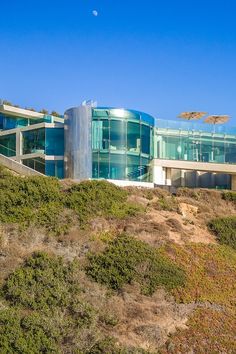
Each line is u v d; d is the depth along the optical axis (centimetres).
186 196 3538
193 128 4656
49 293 1994
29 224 2567
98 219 2683
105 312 1959
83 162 3875
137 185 3803
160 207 3066
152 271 2238
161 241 2522
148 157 4116
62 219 2642
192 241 2683
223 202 3588
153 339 1888
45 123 4250
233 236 2869
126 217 2772
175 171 4700
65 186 3044
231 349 1917
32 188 2836
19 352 1720
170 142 4528
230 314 2112
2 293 1994
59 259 2219
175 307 2083
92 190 2945
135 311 1992
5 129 5019
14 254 2233
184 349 1873
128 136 3950
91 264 2241
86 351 1775
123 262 2245
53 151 4212
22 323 1822
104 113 3922
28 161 4394
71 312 1933
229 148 4778
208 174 4888
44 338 1772
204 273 2377
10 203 2706
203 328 1988
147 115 4144
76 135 3944
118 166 3884
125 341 1856
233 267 2498
